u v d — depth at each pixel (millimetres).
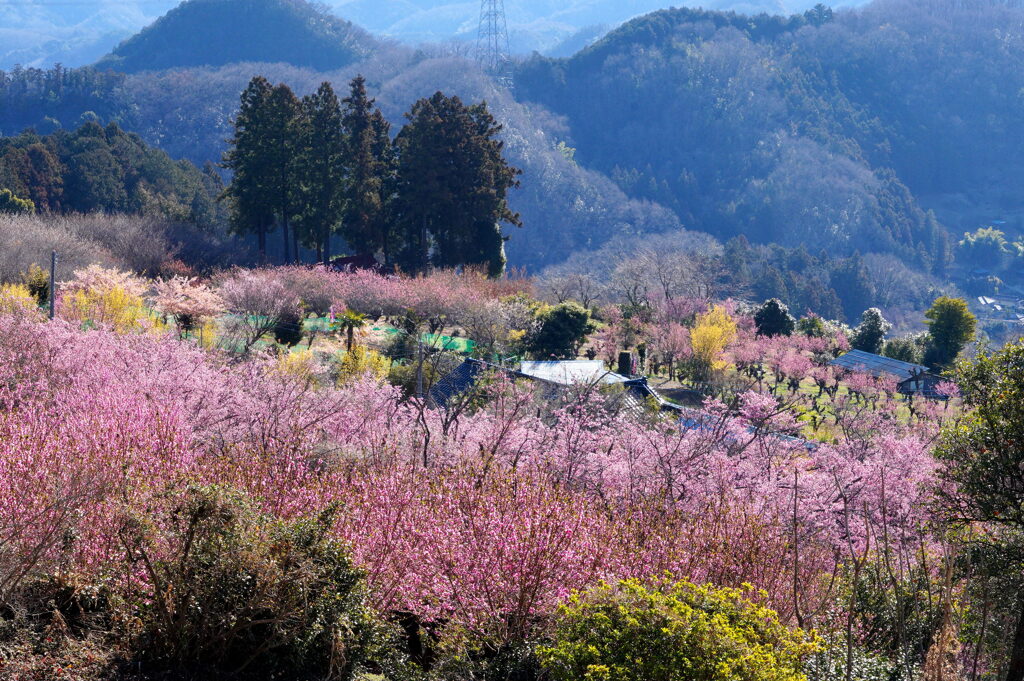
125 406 13820
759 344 66812
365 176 71250
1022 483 12523
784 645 9094
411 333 47312
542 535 10727
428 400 25953
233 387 20781
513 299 58000
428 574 10992
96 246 56375
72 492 9492
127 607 9078
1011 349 13047
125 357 22875
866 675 10750
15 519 9078
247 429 17828
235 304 44875
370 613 9914
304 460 14094
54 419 13758
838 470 22375
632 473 19656
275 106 68938
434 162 69625
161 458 11547
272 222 74188
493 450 17750
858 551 16578
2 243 47281
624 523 13094
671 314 77562
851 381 60969
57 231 54156
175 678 8570
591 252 184375
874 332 79125
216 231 96688
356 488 12414
